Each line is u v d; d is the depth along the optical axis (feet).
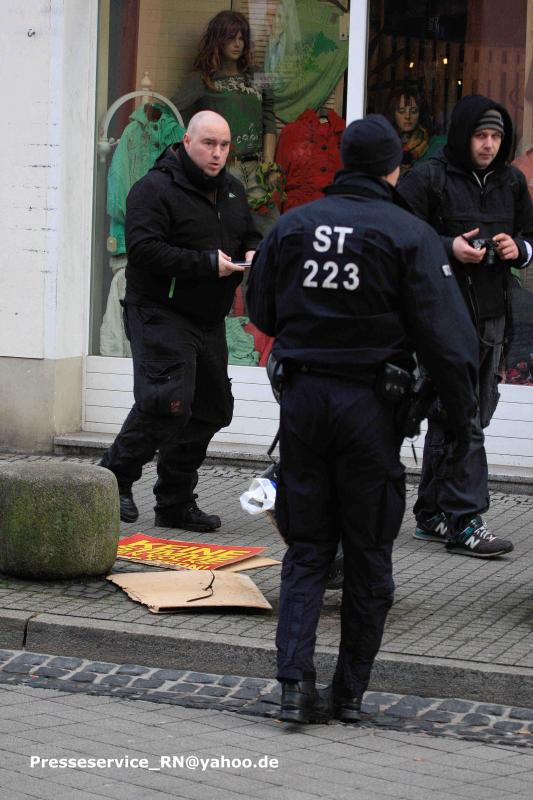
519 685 19.86
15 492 24.14
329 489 18.80
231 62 35.19
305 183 35.04
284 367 18.58
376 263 18.15
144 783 16.74
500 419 33.24
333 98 34.60
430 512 27.73
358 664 18.98
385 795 16.49
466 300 25.77
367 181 18.67
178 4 35.40
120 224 35.88
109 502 24.53
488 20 33.17
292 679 18.60
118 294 35.96
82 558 24.23
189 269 26.02
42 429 35.06
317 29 34.53
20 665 21.50
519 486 32.30
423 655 20.65
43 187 34.27
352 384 18.31
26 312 34.73
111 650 21.74
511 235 26.30
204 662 21.26
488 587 24.64
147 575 24.49
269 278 18.99
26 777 16.84
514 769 17.53
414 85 33.81
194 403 27.81
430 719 19.42
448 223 25.98
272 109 35.06
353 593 18.81
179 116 35.65
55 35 33.91
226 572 24.81
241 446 34.78
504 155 26.12
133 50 35.63
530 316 32.99
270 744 18.25
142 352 26.78
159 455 28.17
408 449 33.53
